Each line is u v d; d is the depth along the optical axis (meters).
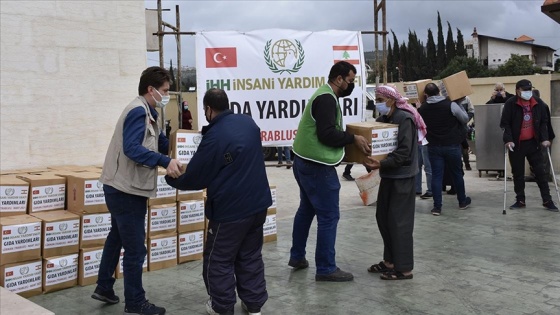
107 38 6.27
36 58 5.71
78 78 6.04
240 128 3.72
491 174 11.21
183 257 5.25
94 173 5.00
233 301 3.77
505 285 4.46
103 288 4.14
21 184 4.52
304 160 4.54
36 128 5.73
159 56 7.16
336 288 4.48
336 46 6.90
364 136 4.47
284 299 4.24
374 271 4.89
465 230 6.44
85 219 4.59
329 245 4.60
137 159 3.62
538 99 7.48
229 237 3.70
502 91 10.70
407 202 4.61
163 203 5.07
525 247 5.62
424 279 4.66
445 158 7.49
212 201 3.70
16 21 5.55
